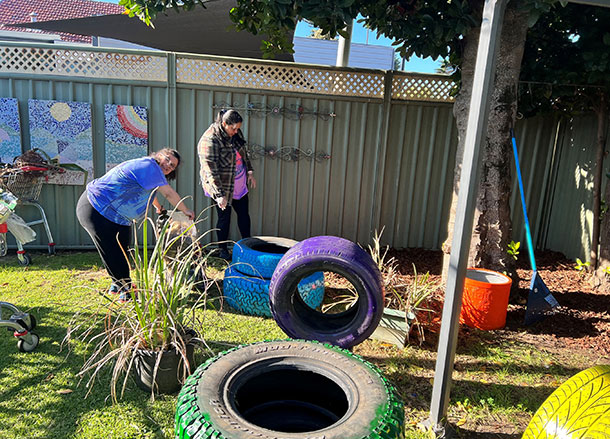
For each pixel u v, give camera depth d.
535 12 3.36
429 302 4.12
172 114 5.80
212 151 4.91
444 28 4.38
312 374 2.23
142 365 2.80
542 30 5.25
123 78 5.67
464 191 2.36
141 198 3.89
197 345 2.96
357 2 4.35
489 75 2.25
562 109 5.89
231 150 5.05
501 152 4.50
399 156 6.34
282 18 4.11
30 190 5.40
